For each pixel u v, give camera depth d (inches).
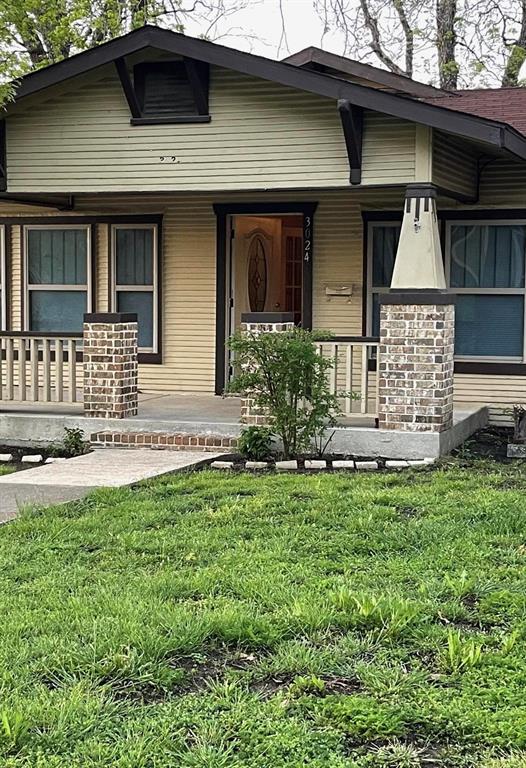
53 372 556.7
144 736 147.0
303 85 389.1
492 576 221.3
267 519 277.0
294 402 389.1
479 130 370.9
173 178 423.2
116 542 255.4
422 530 259.3
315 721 152.0
